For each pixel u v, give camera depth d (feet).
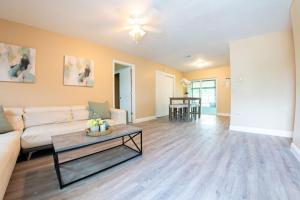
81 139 5.49
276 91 10.35
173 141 9.32
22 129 7.32
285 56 9.98
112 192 4.42
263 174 5.32
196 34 10.48
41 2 6.75
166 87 21.53
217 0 6.73
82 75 11.09
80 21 8.52
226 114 21.91
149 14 7.85
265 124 10.82
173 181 4.96
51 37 9.65
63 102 10.17
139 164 6.22
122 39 11.25
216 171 5.58
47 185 4.77
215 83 23.16
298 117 6.81
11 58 8.18
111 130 6.57
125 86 16.44
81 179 5.04
